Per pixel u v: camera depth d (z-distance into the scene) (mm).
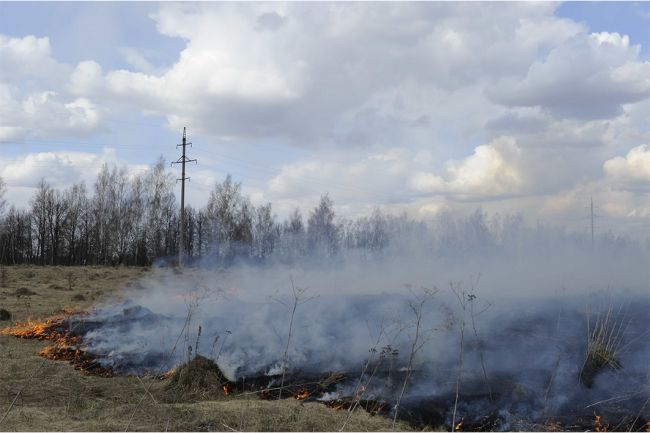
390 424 8656
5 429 7078
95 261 58875
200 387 10250
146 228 58875
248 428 7609
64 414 7938
